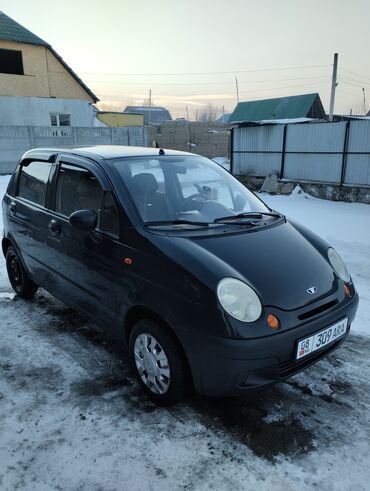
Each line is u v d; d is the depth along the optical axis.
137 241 2.73
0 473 2.21
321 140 13.77
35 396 2.85
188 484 2.13
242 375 2.32
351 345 3.55
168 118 81.00
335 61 23.95
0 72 25.12
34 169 4.12
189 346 2.41
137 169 3.27
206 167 3.83
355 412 2.70
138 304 2.67
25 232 4.07
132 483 2.14
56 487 2.12
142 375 2.83
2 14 24.03
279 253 2.77
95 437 2.46
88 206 3.23
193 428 2.54
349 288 2.94
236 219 3.17
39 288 4.88
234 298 2.33
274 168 15.71
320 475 2.19
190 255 2.53
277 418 2.64
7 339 3.64
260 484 2.13
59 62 25.58
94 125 27.58
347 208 11.31
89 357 3.34
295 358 2.44
